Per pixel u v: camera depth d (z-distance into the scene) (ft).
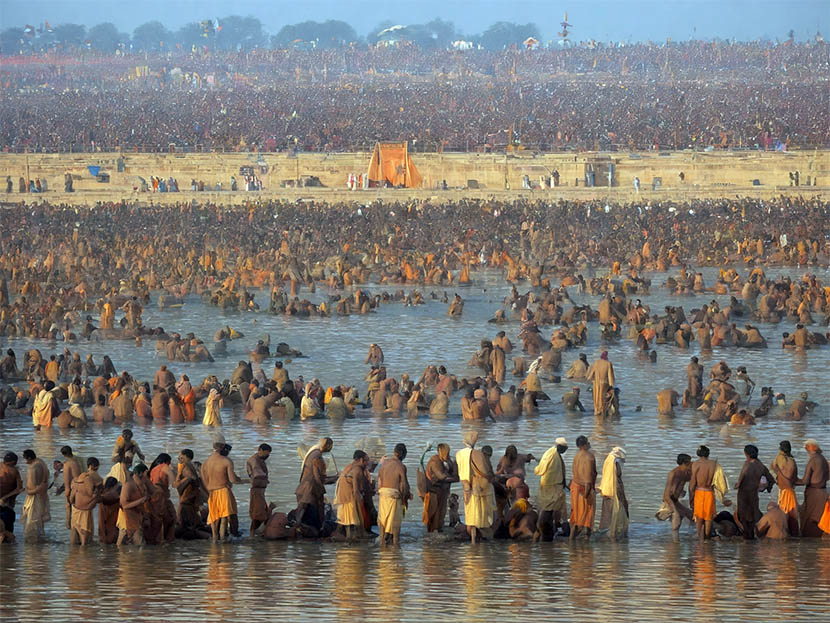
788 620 131.85
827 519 190.60
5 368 380.99
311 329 503.61
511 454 199.31
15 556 176.76
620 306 500.33
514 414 326.85
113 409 319.68
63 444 288.71
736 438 295.07
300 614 135.33
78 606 139.74
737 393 331.36
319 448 195.11
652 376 392.47
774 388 367.86
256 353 427.74
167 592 147.54
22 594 146.72
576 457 190.60
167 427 311.47
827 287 566.77
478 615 134.31
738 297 591.78
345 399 334.03
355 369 408.46
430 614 135.13
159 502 185.57
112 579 156.35
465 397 325.42
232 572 161.07
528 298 540.52
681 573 159.22
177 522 193.36
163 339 462.60
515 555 175.01
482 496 187.21
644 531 200.34
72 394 335.06
